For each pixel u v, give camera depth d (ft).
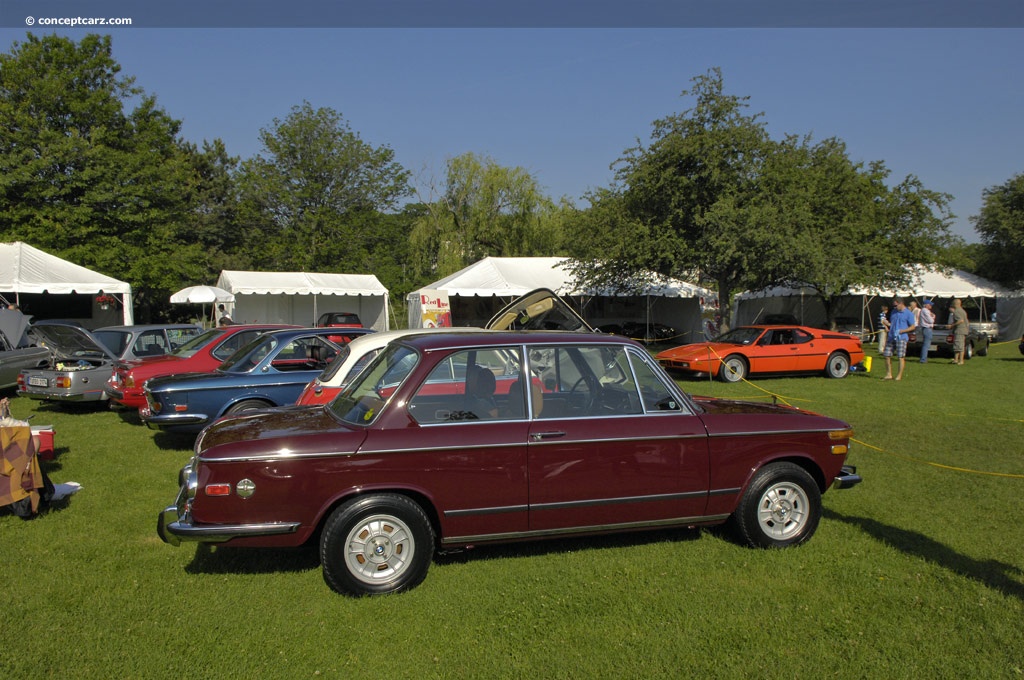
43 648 10.97
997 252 102.27
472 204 124.26
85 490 20.29
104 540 16.10
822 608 12.46
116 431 29.48
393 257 152.35
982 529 16.81
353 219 146.61
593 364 14.78
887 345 49.65
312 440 12.82
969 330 72.38
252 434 13.29
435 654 10.90
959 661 10.64
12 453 17.13
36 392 33.63
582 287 77.00
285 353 26.30
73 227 95.14
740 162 64.44
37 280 61.41
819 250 60.34
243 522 12.50
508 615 12.18
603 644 11.19
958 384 46.88
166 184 106.32
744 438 14.99
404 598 12.82
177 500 13.65
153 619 12.03
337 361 22.74
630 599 12.83
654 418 14.57
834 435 15.70
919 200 80.38
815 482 15.62
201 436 14.56
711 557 14.85
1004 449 26.11
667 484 14.44
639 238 66.13
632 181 66.74
